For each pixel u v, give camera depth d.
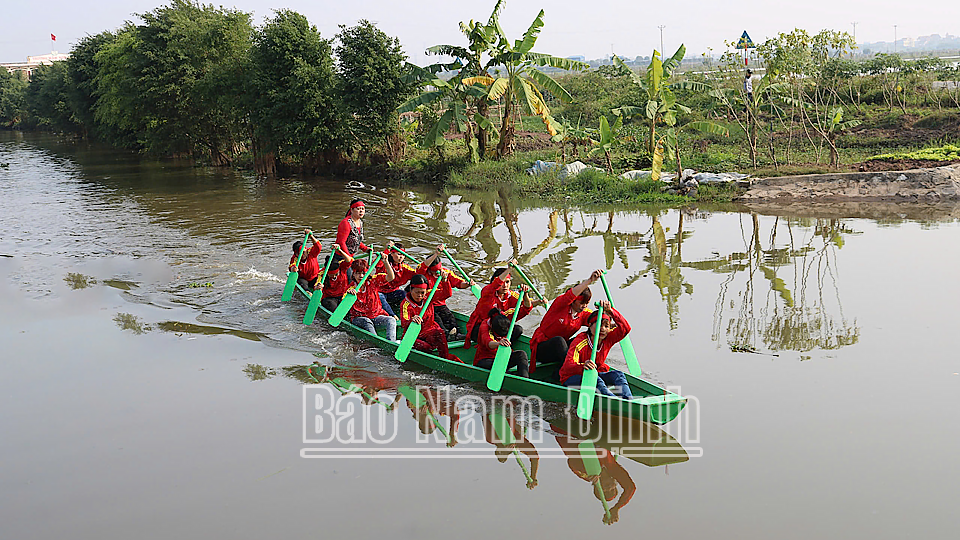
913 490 5.32
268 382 7.78
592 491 5.53
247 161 33.16
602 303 6.97
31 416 6.99
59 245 15.05
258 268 12.80
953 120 23.19
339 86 26.72
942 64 28.72
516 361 7.66
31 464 6.08
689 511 5.18
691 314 9.46
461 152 26.77
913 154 19.77
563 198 20.16
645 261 12.54
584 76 34.78
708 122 20.81
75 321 9.98
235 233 16.09
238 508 5.37
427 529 5.05
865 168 18.84
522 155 25.09
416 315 8.42
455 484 5.68
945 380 7.14
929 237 13.38
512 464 6.00
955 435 6.08
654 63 20.78
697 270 11.78
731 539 4.83
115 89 39.91
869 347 8.05
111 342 9.10
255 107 28.55
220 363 8.36
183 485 5.70
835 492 5.33
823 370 7.48
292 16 27.66
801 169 19.28
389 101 26.62
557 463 6.00
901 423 6.32
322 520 5.19
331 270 10.22
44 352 8.76
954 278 10.61
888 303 9.58
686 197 18.92
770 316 9.27
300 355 8.62
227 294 11.19
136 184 26.58
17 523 5.24
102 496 5.57
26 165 36.28
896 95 27.34
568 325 7.49
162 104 35.47
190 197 22.42
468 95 25.03
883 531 4.85
